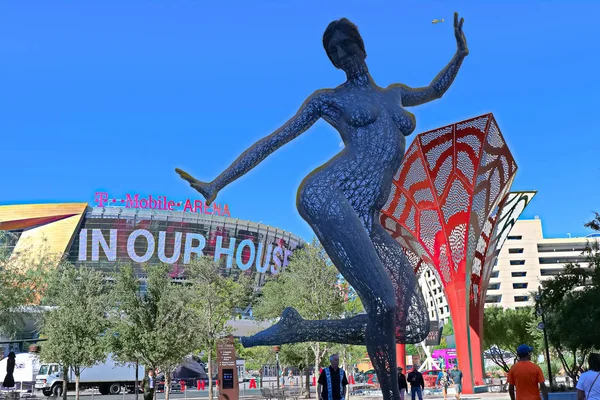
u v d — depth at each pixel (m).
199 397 45.72
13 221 99.75
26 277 34.88
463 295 35.78
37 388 47.56
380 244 7.54
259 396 44.53
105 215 104.31
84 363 35.28
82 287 36.66
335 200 7.12
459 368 35.97
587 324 24.30
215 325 37.12
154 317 31.11
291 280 38.06
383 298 6.80
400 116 7.71
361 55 7.86
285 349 44.12
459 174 33.84
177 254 107.75
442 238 35.59
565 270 27.33
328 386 9.48
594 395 8.12
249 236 116.19
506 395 33.97
